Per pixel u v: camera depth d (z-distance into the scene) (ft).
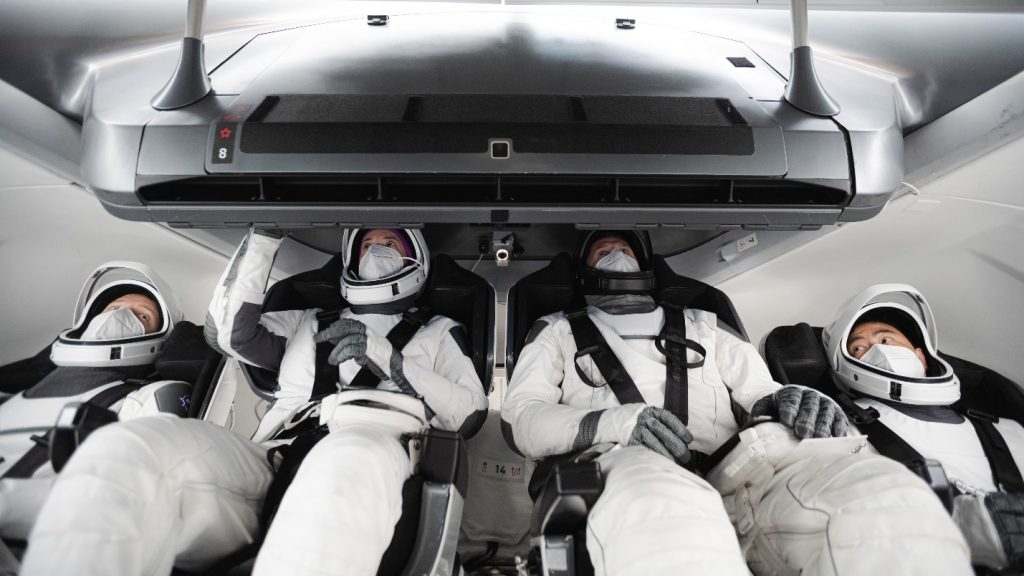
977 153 6.28
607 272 6.45
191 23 5.41
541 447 5.27
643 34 7.36
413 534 4.37
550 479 4.11
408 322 6.61
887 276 8.13
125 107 5.38
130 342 6.70
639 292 6.55
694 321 6.43
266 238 5.94
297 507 3.55
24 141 6.26
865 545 3.47
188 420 4.33
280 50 6.58
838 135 5.25
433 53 6.39
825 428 4.87
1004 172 6.36
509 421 5.77
